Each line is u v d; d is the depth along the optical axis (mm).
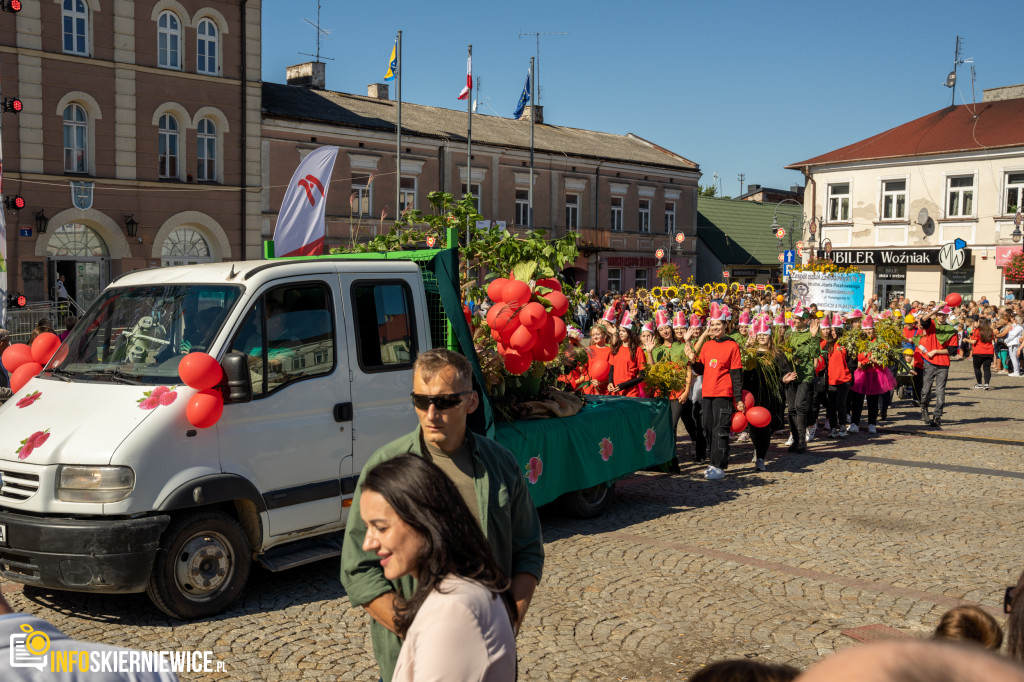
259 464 5570
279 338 5762
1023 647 1873
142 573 5070
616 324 10422
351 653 4922
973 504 8672
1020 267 30766
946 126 36438
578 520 8039
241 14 30031
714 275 50750
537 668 4762
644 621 5465
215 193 29844
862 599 5879
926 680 611
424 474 2197
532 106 39062
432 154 37219
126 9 27406
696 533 7562
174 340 5645
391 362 6367
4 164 25172
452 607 2064
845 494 9141
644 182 46469
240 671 4660
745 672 1440
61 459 5094
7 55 25219
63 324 22109
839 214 37812
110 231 27516
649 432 8797
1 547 5172
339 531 6305
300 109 33688
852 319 14180
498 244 7316
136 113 27844
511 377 7305
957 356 28922
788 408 11797
